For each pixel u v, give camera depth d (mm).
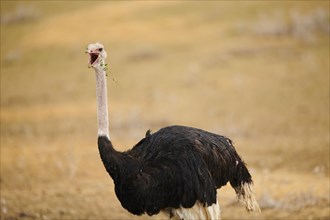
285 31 58656
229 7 69625
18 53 65625
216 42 58656
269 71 48688
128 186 18047
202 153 18125
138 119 40375
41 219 26250
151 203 17984
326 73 46594
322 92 42500
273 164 30812
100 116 18438
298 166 30141
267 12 64875
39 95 51000
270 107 40812
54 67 60031
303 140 33781
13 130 41281
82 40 67438
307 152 31594
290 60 50812
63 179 31016
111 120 41000
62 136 39188
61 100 48906
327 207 24531
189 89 47062
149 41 62438
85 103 47438
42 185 30344
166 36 63406
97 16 76500
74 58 62188
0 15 83062
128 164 18062
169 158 17922
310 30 58156
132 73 53438
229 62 52188
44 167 33031
